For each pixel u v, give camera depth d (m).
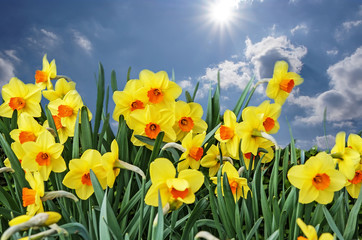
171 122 0.63
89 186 0.56
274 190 0.53
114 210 0.60
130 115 0.61
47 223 0.35
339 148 0.52
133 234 0.53
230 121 0.59
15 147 0.62
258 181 0.58
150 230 0.45
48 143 0.58
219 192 0.52
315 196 0.46
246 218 0.55
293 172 0.46
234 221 0.53
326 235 0.39
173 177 0.42
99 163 0.55
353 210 0.49
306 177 0.46
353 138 0.54
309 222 0.52
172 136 0.63
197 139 0.59
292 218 0.50
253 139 0.56
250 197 0.59
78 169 0.55
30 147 0.58
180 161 0.56
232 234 0.53
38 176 0.49
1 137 0.61
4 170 0.58
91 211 0.56
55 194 0.50
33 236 0.33
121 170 0.61
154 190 0.41
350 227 0.49
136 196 0.54
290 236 0.51
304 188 0.46
